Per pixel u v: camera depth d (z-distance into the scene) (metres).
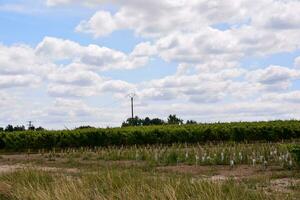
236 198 11.20
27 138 38.12
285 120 47.84
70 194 12.55
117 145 38.84
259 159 23.12
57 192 12.80
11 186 14.93
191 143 40.38
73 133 38.38
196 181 12.53
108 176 14.01
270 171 19.77
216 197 11.02
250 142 41.72
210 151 26.09
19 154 35.34
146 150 28.30
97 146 38.53
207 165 23.08
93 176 14.55
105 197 12.43
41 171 16.81
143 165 23.31
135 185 12.88
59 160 28.23
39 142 38.12
